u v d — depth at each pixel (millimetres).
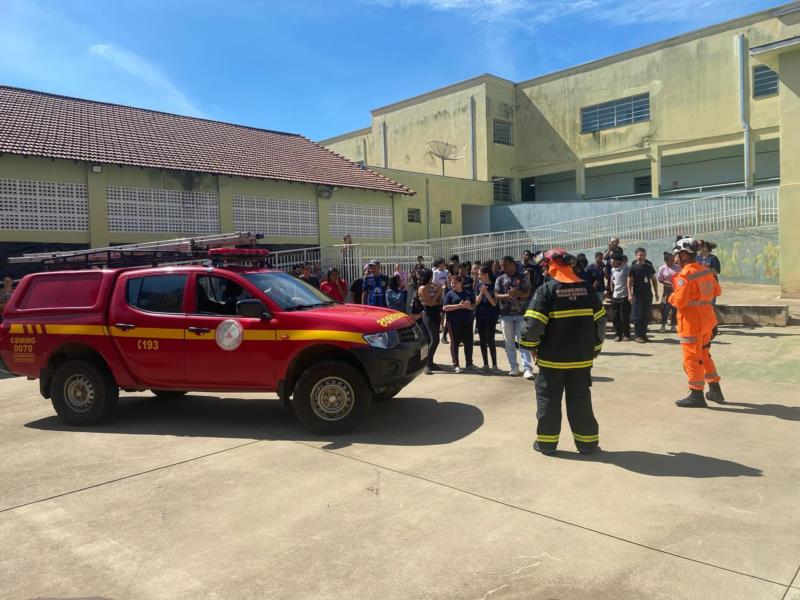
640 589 3066
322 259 20250
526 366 8391
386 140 36969
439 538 3693
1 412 7504
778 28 24344
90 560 3574
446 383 8258
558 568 3293
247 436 6070
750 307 11852
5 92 19156
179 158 18953
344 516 4059
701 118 26562
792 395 6828
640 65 28297
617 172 31844
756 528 3672
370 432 6016
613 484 4434
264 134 25469
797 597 2949
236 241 9281
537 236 25812
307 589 3188
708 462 4812
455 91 33031
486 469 4844
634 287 10922
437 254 24438
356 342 5875
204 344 6266
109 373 6676
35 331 6805
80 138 17578
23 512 4293
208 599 3127
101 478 4949
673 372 8375
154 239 17859
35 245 15547
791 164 14016
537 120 32219
